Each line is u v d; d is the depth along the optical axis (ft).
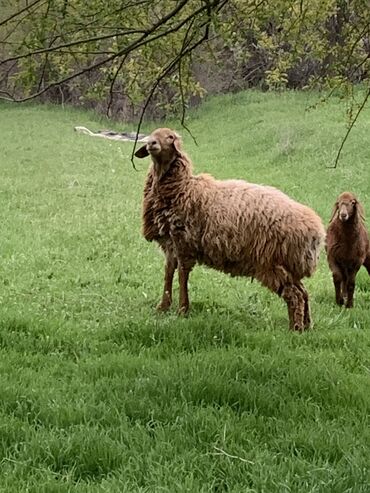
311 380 19.04
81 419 16.26
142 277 34.73
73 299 29.76
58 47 17.28
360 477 13.53
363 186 62.34
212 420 15.97
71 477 13.71
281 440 15.21
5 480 13.47
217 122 106.32
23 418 16.40
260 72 116.47
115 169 77.05
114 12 18.22
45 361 21.03
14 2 19.04
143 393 17.80
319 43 23.86
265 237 26.03
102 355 21.56
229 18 20.74
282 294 26.35
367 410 17.42
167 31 18.07
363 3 22.24
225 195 26.89
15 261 36.65
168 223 27.45
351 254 31.27
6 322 24.45
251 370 19.65
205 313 27.32
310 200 58.49
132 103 22.54
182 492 12.97
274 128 91.25
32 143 92.73
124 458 14.32
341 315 29.14
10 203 55.67
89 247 41.09
